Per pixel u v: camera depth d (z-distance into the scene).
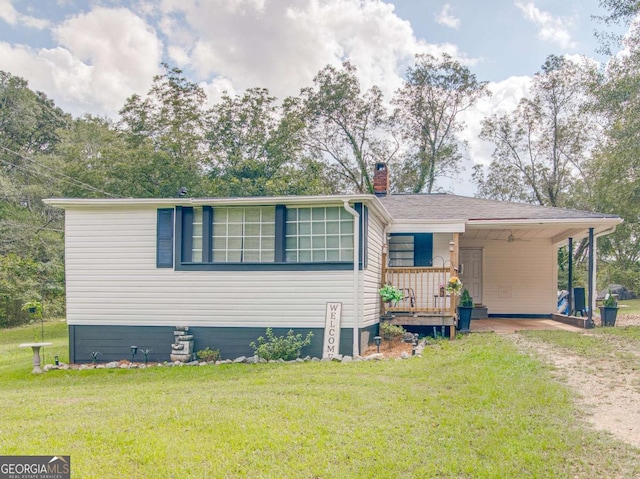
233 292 10.44
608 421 5.25
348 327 10.01
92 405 6.49
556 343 9.81
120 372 9.41
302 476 4.14
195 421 5.45
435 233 13.49
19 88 28.27
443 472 4.15
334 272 10.12
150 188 21.73
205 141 25.08
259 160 24.72
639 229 23.84
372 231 11.19
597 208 23.31
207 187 22.55
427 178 31.19
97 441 4.95
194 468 4.32
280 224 10.38
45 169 25.92
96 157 26.47
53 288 22.33
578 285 24.64
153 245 10.72
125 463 4.43
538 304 16.73
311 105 31.03
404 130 31.45
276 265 10.30
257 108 25.56
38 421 5.79
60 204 10.69
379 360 9.23
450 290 11.72
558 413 5.48
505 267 16.97
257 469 4.29
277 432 5.07
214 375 8.48
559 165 28.28
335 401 6.18
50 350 13.09
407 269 12.23
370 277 10.95
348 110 31.11
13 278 21.59
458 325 12.92
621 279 28.08
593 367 7.64
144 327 10.65
